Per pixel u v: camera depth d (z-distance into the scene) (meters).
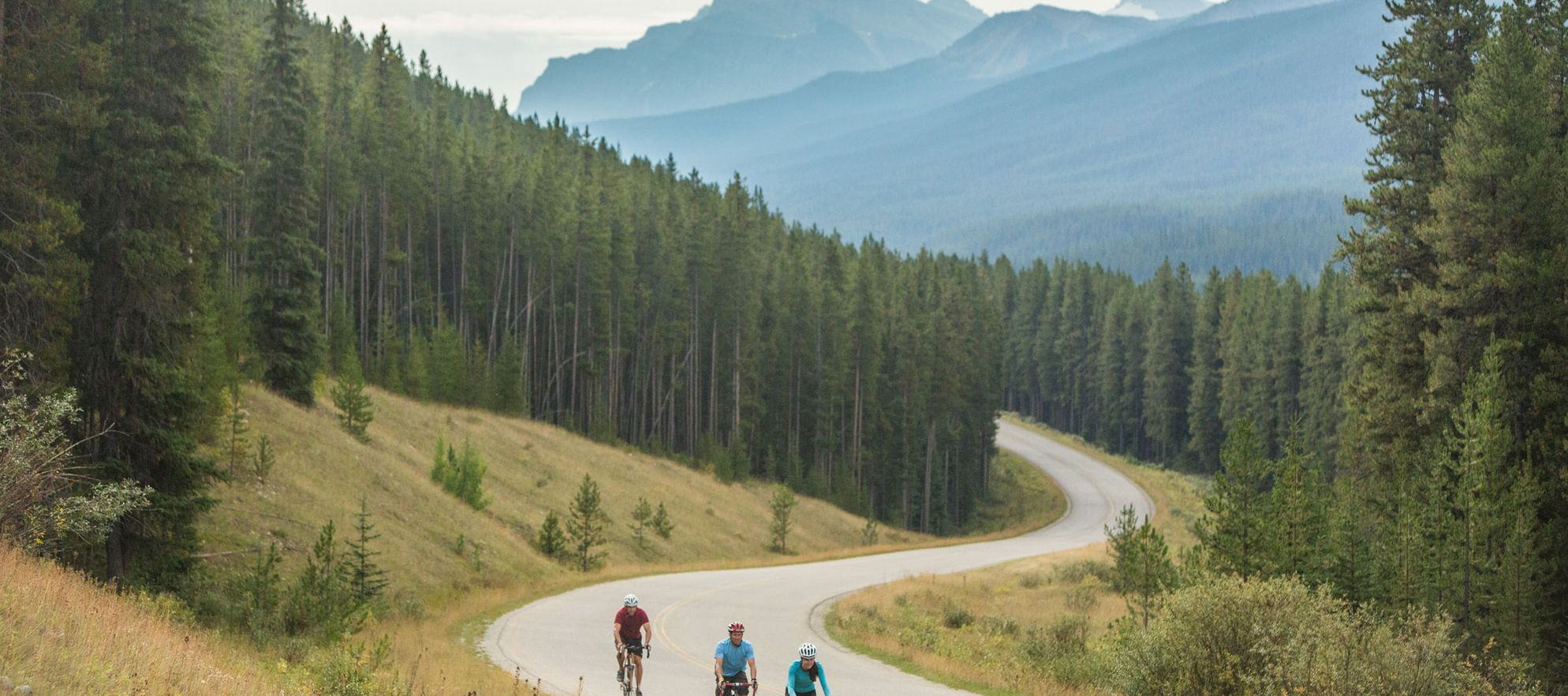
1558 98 30.28
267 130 46.53
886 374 103.06
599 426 79.94
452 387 69.06
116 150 21.50
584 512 47.59
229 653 17.14
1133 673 19.11
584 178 94.69
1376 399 34.03
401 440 53.09
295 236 46.06
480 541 41.78
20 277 19.53
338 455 41.03
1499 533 24.84
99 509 17.67
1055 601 43.00
